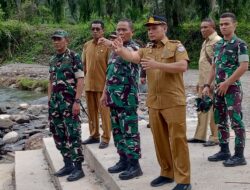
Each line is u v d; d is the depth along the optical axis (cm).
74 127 532
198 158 535
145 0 2397
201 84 586
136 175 479
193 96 1335
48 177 621
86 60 627
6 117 1172
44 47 3212
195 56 2564
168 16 2442
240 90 487
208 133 665
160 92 413
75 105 521
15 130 1064
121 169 504
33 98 1678
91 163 596
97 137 639
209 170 485
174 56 410
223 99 495
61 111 529
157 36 417
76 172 548
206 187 432
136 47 489
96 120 634
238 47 475
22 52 3216
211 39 577
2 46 3184
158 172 493
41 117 1223
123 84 484
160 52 418
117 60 489
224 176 463
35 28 3403
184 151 414
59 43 518
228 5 2233
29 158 724
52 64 530
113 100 486
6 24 3212
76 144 541
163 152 439
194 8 2352
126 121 481
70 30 3316
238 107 482
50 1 2370
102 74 614
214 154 531
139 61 436
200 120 610
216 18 2286
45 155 722
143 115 1074
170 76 409
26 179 617
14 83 2116
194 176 466
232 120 486
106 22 2397
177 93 410
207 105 512
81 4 2381
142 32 2672
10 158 845
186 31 2656
